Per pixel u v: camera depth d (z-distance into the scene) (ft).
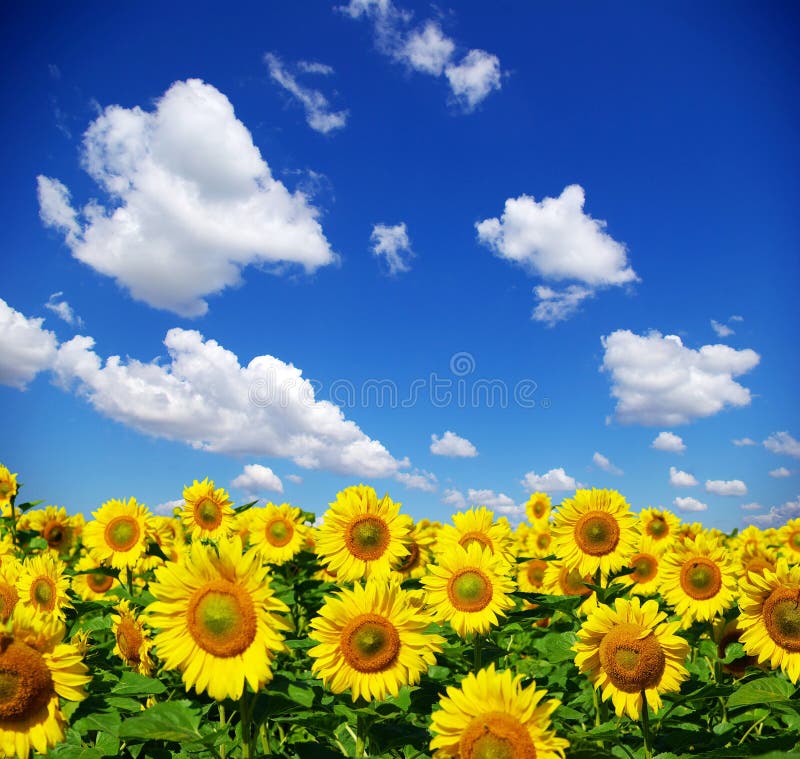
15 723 15.81
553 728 17.43
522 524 56.34
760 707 20.86
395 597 19.60
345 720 18.78
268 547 39.88
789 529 50.21
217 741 16.92
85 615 29.01
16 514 41.45
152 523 36.35
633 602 19.47
